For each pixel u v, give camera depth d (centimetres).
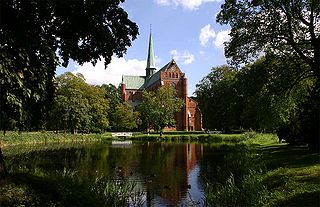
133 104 13712
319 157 2105
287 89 2811
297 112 2908
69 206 1159
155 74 13112
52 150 4591
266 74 2831
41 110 1551
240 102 6925
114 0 1491
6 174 1254
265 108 2975
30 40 1273
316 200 1066
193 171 2681
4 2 1220
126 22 1570
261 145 3791
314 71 2545
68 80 8050
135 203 1641
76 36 1499
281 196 1208
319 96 2366
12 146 5088
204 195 1802
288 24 2658
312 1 2520
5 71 1109
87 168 2858
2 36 1203
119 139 7856
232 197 1541
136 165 3081
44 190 1205
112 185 1761
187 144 5962
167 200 1736
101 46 1531
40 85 1321
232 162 2805
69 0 1352
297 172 1577
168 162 3294
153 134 8731
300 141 2864
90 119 8450
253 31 2762
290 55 2856
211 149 4659
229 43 2975
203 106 8838
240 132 8094
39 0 1303
